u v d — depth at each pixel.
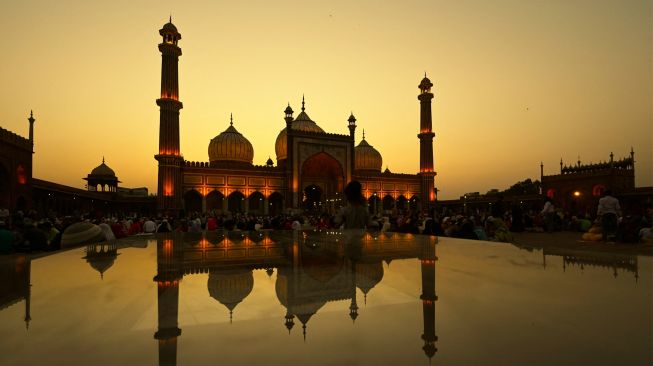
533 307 0.94
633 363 0.54
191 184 23.84
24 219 8.89
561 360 0.55
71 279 1.43
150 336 0.72
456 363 0.54
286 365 0.54
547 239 10.70
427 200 31.09
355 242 3.18
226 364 0.55
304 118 32.75
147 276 1.49
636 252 7.12
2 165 15.45
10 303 1.04
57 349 0.64
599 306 0.94
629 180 24.14
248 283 1.30
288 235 4.28
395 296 1.07
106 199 28.55
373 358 0.57
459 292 1.13
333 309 0.92
